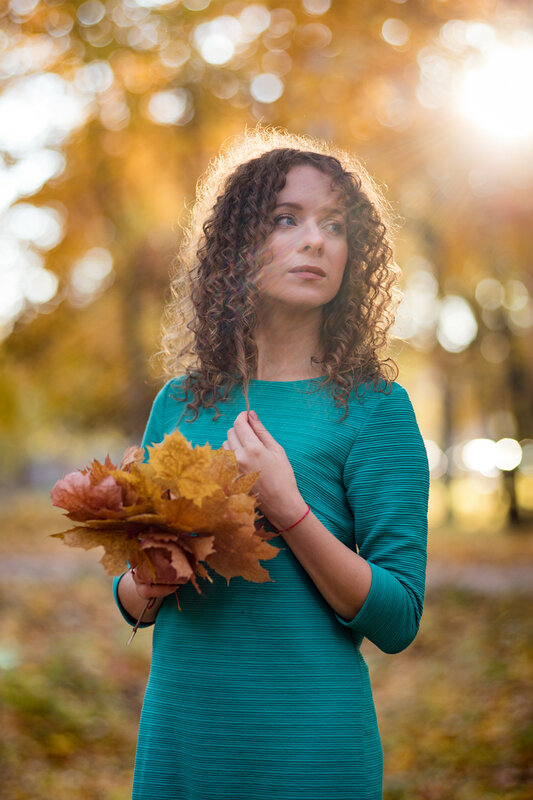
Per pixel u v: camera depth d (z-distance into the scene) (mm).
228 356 1841
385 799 4082
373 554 1622
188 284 2084
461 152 5027
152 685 1671
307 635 1572
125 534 1469
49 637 6742
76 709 4898
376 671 6762
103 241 5766
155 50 4344
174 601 1680
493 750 4391
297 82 4625
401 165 5098
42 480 32594
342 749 1526
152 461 1453
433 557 13273
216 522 1421
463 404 18859
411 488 1638
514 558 12938
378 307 1925
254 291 1796
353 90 4711
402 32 4512
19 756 4137
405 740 4906
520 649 6488
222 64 4484
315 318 1813
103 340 7645
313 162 1818
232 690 1557
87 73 4418
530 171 5129
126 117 4590
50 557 12914
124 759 4500
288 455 1656
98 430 13180
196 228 2121
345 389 1714
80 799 3889
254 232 1795
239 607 1590
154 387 8328
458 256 6293
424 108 4895
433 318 11516
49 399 11648
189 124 4637
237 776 1531
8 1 4098
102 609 8500
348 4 4359
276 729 1530
